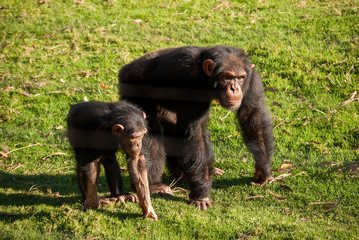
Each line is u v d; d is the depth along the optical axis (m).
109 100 23.64
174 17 31.95
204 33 29.59
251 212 16.06
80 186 16.06
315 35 28.86
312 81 24.92
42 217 15.47
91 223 14.95
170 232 14.66
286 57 26.61
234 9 33.00
